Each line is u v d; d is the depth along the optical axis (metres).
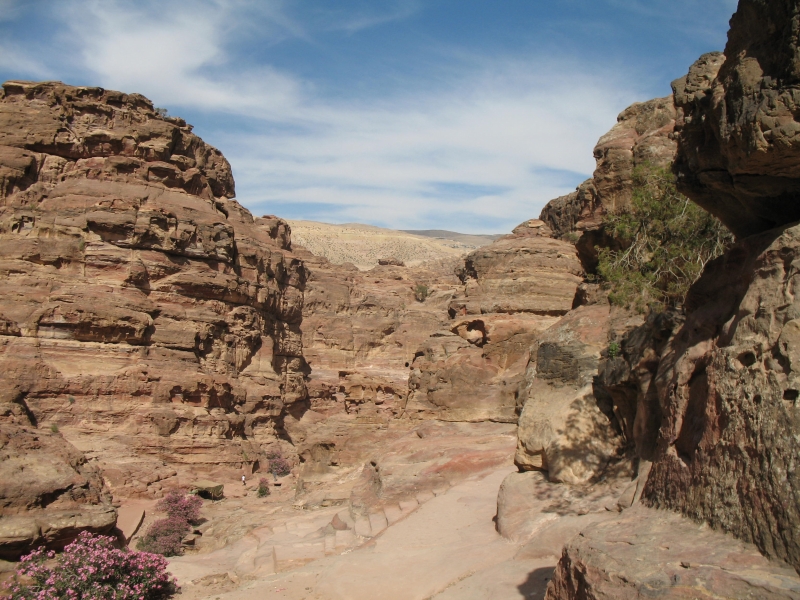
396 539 23.36
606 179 29.95
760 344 10.10
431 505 26.39
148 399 55.34
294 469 59.75
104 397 53.97
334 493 37.75
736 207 13.79
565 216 55.41
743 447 9.81
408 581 19.34
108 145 65.88
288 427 73.88
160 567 24.23
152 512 42.84
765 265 10.81
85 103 66.31
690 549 9.67
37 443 27.92
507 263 49.25
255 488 53.03
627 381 19.42
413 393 45.59
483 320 44.81
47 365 53.19
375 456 36.16
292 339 82.19
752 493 9.44
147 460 51.50
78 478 26.55
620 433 21.61
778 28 10.75
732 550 9.30
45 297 57.19
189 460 53.78
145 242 62.16
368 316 102.00
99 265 59.81
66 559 22.20
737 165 11.59
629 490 16.83
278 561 24.89
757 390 9.85
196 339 62.19
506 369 42.41
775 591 8.14
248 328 69.44
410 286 114.06
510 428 37.44
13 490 24.08
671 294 20.20
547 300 47.25
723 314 12.45
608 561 10.03
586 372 23.42
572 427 22.27
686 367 12.38
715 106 11.86
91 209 61.38
